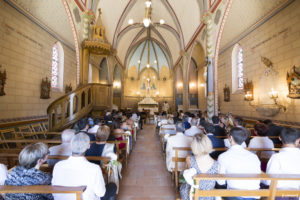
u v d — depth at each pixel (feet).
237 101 34.81
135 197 9.99
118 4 40.29
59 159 8.61
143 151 20.12
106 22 40.19
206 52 30.68
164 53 75.46
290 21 21.66
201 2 31.42
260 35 27.43
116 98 62.13
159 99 81.10
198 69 57.88
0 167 5.89
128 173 13.52
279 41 23.52
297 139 6.58
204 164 6.09
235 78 36.14
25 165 4.91
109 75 45.24
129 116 25.61
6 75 21.38
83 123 12.18
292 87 21.24
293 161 6.33
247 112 31.60
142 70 83.05
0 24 20.34
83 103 27.58
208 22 29.14
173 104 70.03
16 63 22.97
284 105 22.76
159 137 27.30
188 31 44.14
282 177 5.04
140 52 76.13
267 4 24.21
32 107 26.40
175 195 10.21
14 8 22.17
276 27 24.03
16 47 22.90
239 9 28.68
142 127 40.06
